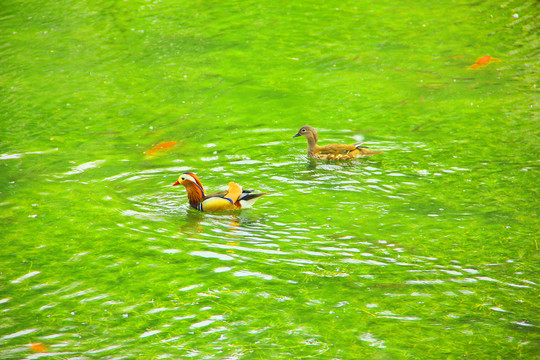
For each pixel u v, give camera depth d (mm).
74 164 13719
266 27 24844
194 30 24656
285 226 10727
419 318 7902
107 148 14703
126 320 8031
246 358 7152
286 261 9508
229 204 11461
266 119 16672
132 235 10508
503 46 21656
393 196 11742
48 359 7168
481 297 8328
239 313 8141
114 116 16984
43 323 7961
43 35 24109
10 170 13344
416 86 18562
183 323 7941
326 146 13953
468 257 9406
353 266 9289
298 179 12789
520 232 10094
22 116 16906
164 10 27391
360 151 13828
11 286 8875
